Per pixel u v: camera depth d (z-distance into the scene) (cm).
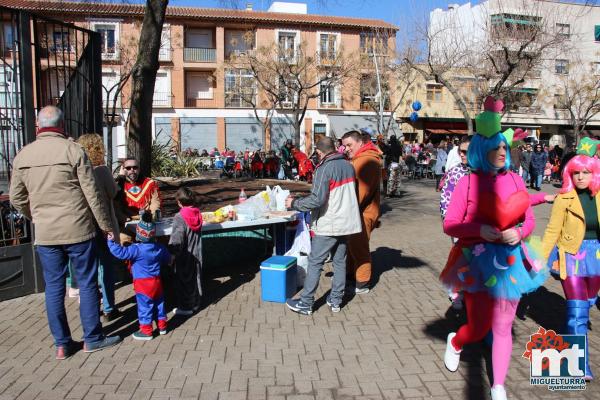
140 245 432
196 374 373
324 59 3653
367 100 3947
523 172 1961
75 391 348
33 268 564
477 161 319
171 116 3953
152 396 341
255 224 579
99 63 677
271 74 3412
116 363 393
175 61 3922
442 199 475
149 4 830
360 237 554
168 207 869
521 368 378
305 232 623
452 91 2116
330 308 517
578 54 3212
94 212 396
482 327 331
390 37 3447
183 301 495
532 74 2622
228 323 478
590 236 377
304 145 4169
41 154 390
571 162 375
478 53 2381
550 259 394
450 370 371
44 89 607
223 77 3981
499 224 311
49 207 390
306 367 383
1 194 575
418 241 875
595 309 512
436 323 475
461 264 331
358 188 556
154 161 1543
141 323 435
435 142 4128
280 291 535
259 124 4106
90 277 411
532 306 522
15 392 346
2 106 565
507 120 4166
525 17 2159
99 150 466
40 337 446
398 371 376
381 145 1605
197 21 3947
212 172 2941
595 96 3434
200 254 505
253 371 377
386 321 481
